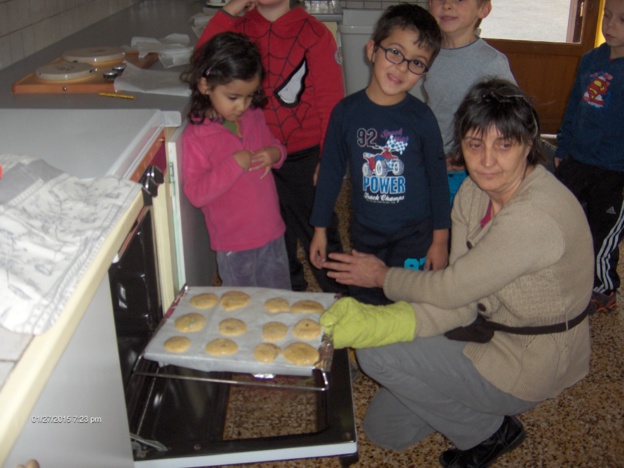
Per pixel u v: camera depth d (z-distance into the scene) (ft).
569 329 4.00
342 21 9.12
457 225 4.46
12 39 5.89
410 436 5.19
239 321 4.19
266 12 5.74
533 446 5.36
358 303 4.19
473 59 5.87
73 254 2.46
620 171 6.56
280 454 4.08
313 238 5.90
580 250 3.83
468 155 3.77
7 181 2.69
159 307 4.66
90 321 2.87
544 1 21.47
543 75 12.52
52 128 3.82
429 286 4.05
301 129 6.06
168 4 9.82
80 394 2.74
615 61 6.49
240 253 5.48
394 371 4.36
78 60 5.71
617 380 6.16
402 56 4.79
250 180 5.28
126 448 3.61
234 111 4.83
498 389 4.19
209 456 4.03
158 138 4.29
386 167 5.31
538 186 3.73
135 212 3.07
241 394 5.82
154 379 4.54
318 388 3.93
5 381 1.93
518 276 3.72
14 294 2.15
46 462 2.33
